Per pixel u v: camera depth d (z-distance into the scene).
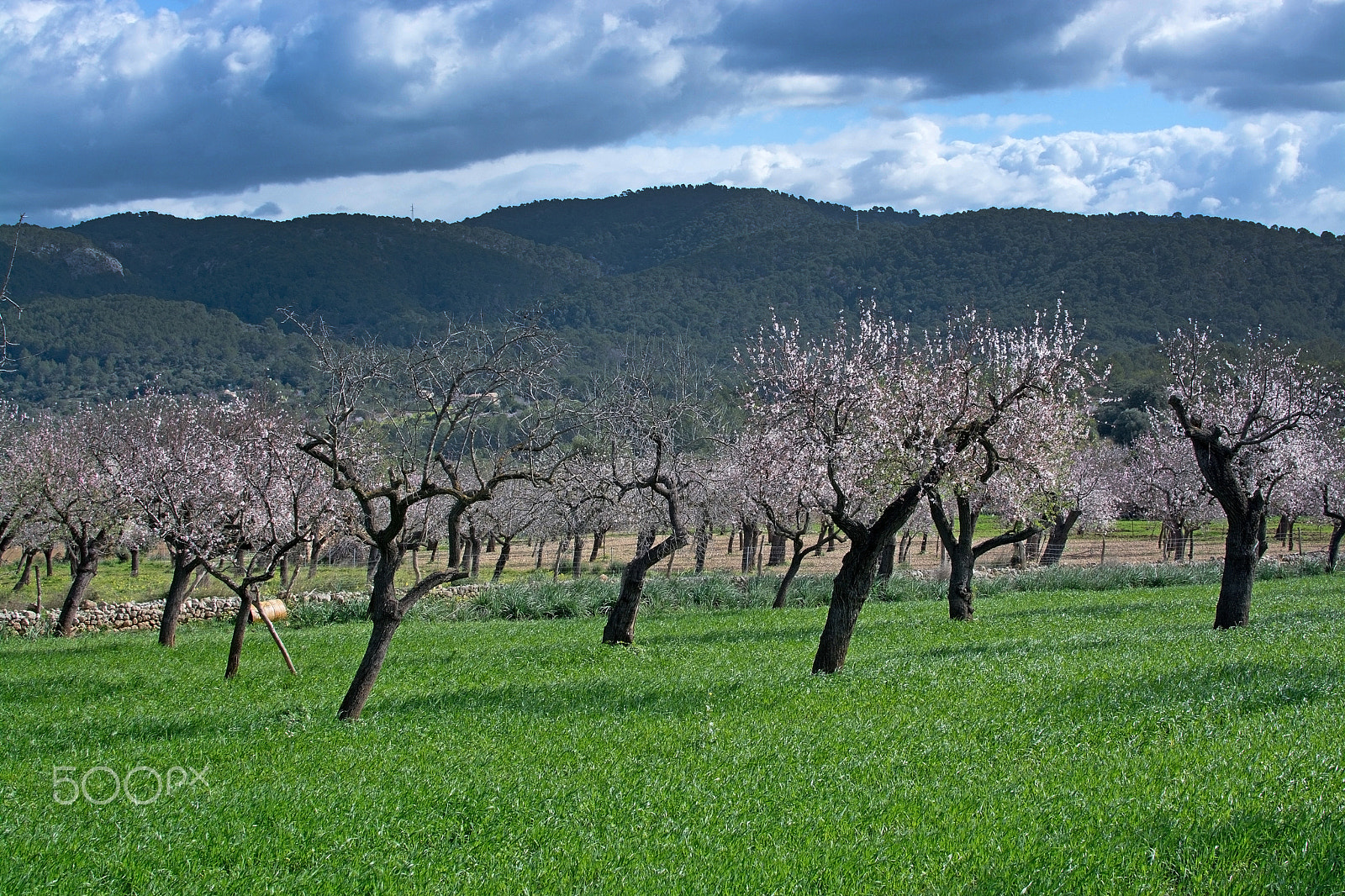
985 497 24.84
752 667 16.61
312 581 41.81
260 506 20.95
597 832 7.80
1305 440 36.94
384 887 6.86
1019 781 8.48
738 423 35.78
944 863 6.74
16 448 29.95
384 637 13.45
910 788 8.51
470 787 9.12
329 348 14.66
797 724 11.28
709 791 8.73
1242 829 6.88
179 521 19.17
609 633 20.88
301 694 15.91
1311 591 28.06
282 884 6.95
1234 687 11.34
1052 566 40.44
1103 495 49.41
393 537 13.52
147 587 42.41
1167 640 16.61
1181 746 9.10
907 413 21.05
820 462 22.52
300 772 10.19
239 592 18.08
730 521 42.06
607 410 22.94
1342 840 6.59
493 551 72.75
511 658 19.19
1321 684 11.19
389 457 16.84
